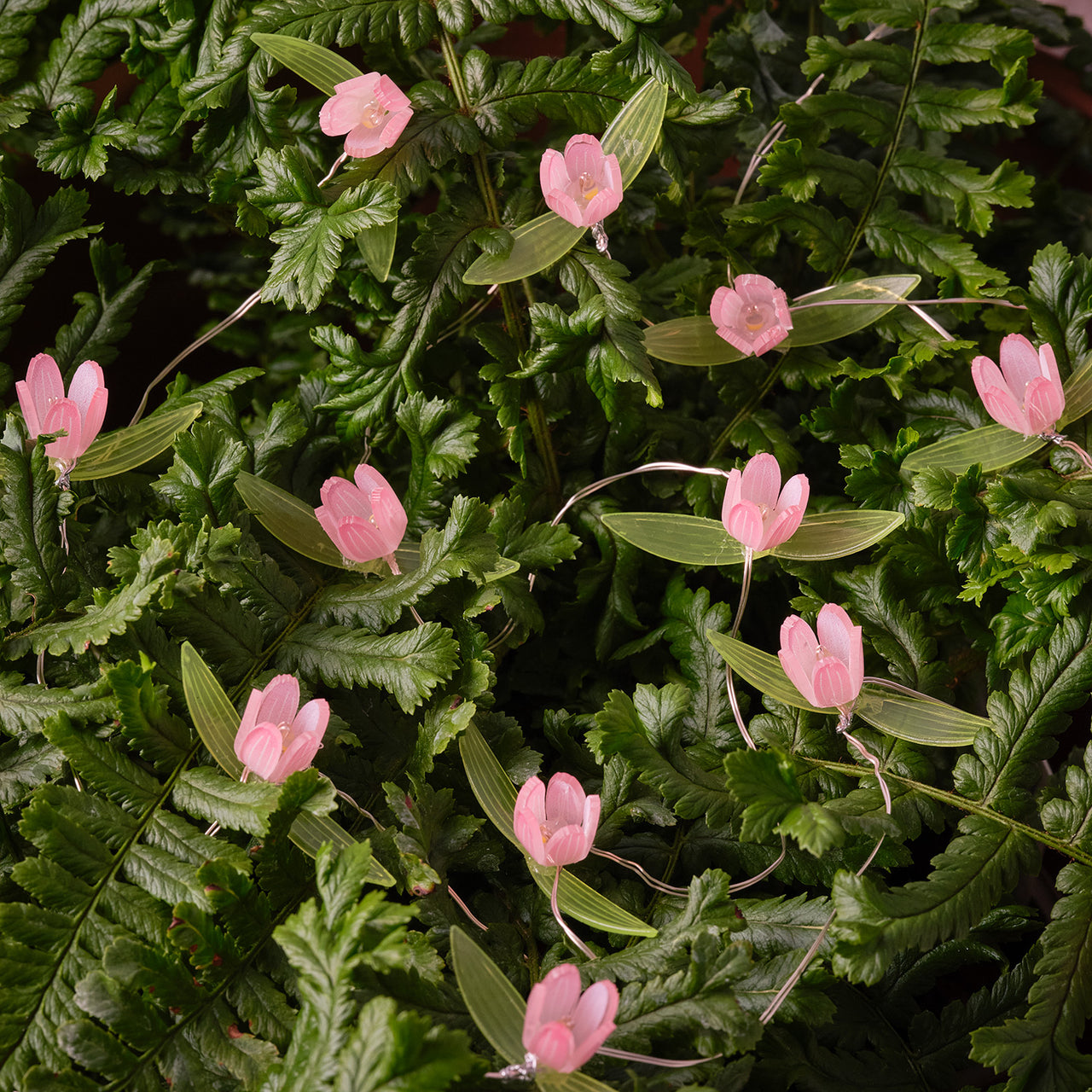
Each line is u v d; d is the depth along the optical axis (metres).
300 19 1.27
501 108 1.27
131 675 1.18
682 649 1.26
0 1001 1.16
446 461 1.25
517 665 1.31
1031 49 1.31
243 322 1.47
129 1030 1.15
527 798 1.17
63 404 1.22
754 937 1.19
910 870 1.28
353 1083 1.11
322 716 1.18
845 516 1.24
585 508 1.31
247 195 1.26
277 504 1.24
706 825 1.22
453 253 1.26
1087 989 1.19
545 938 1.21
